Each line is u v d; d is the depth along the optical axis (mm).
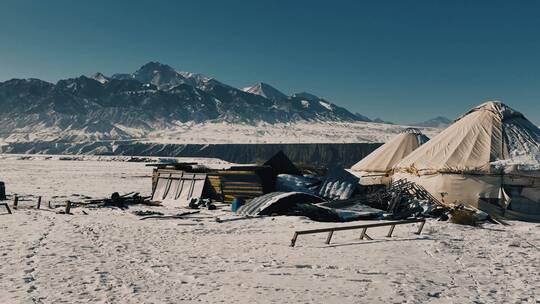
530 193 24000
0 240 14719
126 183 46531
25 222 19125
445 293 9688
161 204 29781
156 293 9305
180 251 13844
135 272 11062
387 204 25875
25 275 10469
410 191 26812
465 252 14328
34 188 38812
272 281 10375
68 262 11883
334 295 9312
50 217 21078
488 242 16344
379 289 9812
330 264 12188
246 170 30844
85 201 29344
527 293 9828
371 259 12883
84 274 10695
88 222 19688
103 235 16328
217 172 31281
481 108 29734
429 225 20219
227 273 11109
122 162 107438
